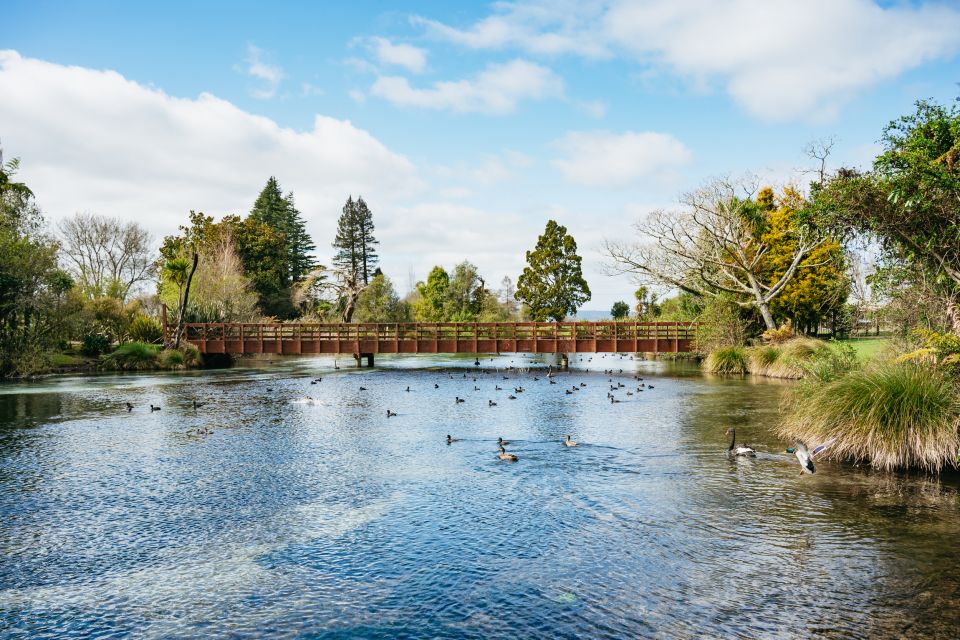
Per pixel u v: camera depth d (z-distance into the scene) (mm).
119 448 16031
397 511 10641
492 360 51562
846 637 6242
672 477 12547
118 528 9984
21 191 36750
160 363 39844
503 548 8867
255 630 6684
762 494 11250
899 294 17375
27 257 34781
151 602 7391
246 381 33375
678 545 8844
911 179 13562
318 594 7523
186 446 16250
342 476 13070
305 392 28359
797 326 44438
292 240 97125
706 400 23969
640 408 22234
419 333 42594
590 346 41062
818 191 16141
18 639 6551
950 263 14914
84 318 38969
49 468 13930
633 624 6617
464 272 76562
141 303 59281
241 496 11680
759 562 8180
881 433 12875
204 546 9164
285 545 9148
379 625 6730
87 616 7059
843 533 9172
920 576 7629
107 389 29234
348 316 61750
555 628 6570
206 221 78188
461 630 6574
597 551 8680
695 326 41750
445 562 8398
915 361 14320
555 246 78750
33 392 28016
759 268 41875
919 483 11719
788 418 16719
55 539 9508
